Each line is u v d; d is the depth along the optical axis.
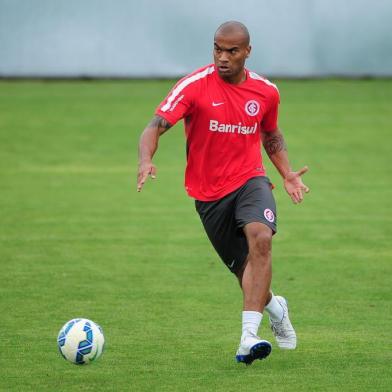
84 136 70.06
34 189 53.16
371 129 73.38
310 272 35.12
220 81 23.92
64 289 32.28
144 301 30.69
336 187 54.38
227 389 21.64
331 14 94.19
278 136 25.67
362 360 24.12
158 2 93.88
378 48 95.25
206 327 27.50
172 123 23.62
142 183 22.56
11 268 35.47
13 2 93.50
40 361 24.00
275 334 25.17
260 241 23.05
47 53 94.31
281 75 95.12
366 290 32.31
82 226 43.88
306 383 22.11
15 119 75.75
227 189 24.05
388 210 48.12
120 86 91.94
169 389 21.66
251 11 92.88
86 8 93.75
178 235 42.19
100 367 23.48
